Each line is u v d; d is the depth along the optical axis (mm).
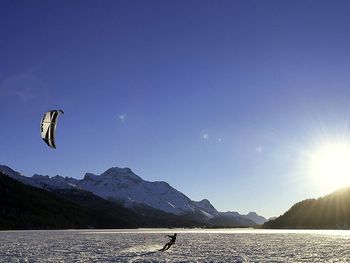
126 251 57344
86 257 48156
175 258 47281
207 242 83125
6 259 45594
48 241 84438
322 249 61375
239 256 49938
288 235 120062
